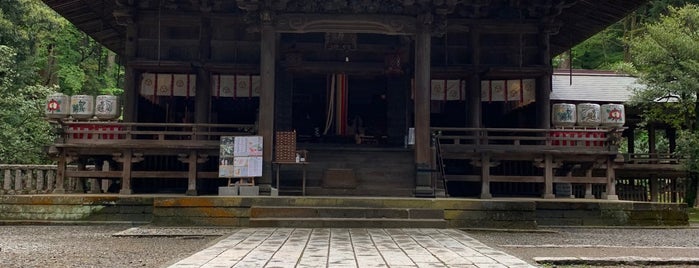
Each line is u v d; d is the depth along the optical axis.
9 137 20.83
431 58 18.75
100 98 15.70
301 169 16.66
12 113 21.38
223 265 6.71
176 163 18.22
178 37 17.95
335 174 16.19
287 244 9.07
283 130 19.84
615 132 16.28
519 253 8.72
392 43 20.16
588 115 16.50
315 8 15.79
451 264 6.96
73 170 16.62
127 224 13.55
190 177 15.55
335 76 21.14
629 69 23.97
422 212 12.80
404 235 10.73
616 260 7.85
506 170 19.14
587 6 18.64
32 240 10.38
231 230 12.08
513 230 12.70
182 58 17.84
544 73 18.30
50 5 18.23
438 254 7.93
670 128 26.42
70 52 34.47
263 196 13.49
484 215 13.02
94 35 21.67
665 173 24.12
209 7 17.80
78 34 34.75
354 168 16.69
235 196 13.33
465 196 18.89
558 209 14.12
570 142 16.47
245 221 12.92
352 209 12.77
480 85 18.72
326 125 21.25
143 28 17.83
